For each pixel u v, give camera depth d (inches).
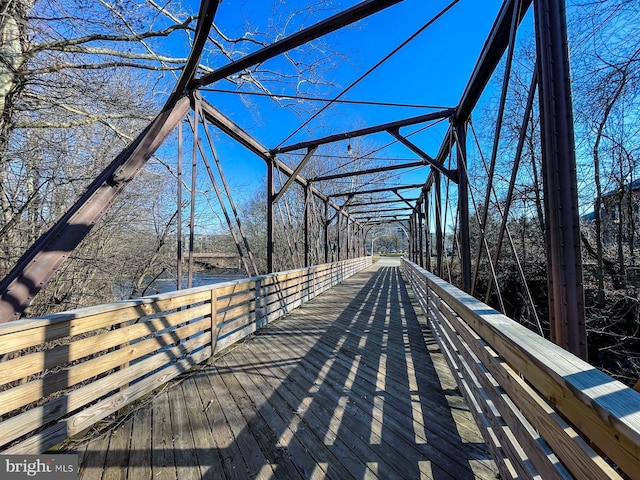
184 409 81.0
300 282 232.4
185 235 289.7
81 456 62.8
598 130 183.6
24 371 56.4
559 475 31.8
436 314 135.7
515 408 45.1
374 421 76.0
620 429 22.0
